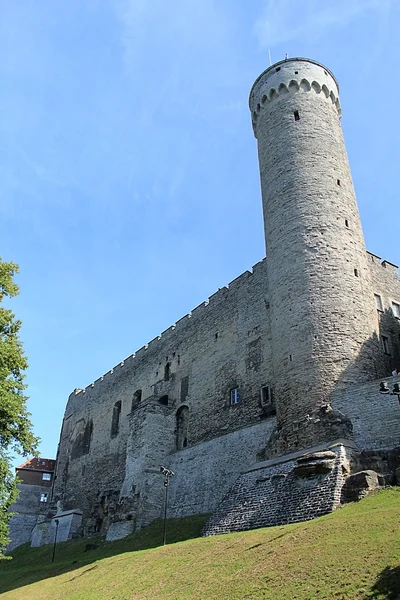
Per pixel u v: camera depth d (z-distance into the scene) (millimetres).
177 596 15742
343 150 33562
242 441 32875
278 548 16656
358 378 26031
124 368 54812
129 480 40062
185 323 46125
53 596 22312
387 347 32938
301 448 25094
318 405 25562
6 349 24328
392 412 23109
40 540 51344
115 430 52594
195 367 42344
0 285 26188
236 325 39062
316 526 17562
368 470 20906
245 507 24109
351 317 27547
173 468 38344
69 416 63156
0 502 22859
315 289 28203
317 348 26750
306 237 29688
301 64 35094
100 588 20391
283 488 22969
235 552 18188
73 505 53281
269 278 31141
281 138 33406
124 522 36812
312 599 12133
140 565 21750
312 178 31281
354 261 29453
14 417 23641
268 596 13141
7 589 29531
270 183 32938
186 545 22406
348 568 13109
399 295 36062
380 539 14328
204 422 38625
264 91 35750
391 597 11039
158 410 41750
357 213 31938
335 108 35125
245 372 36375
